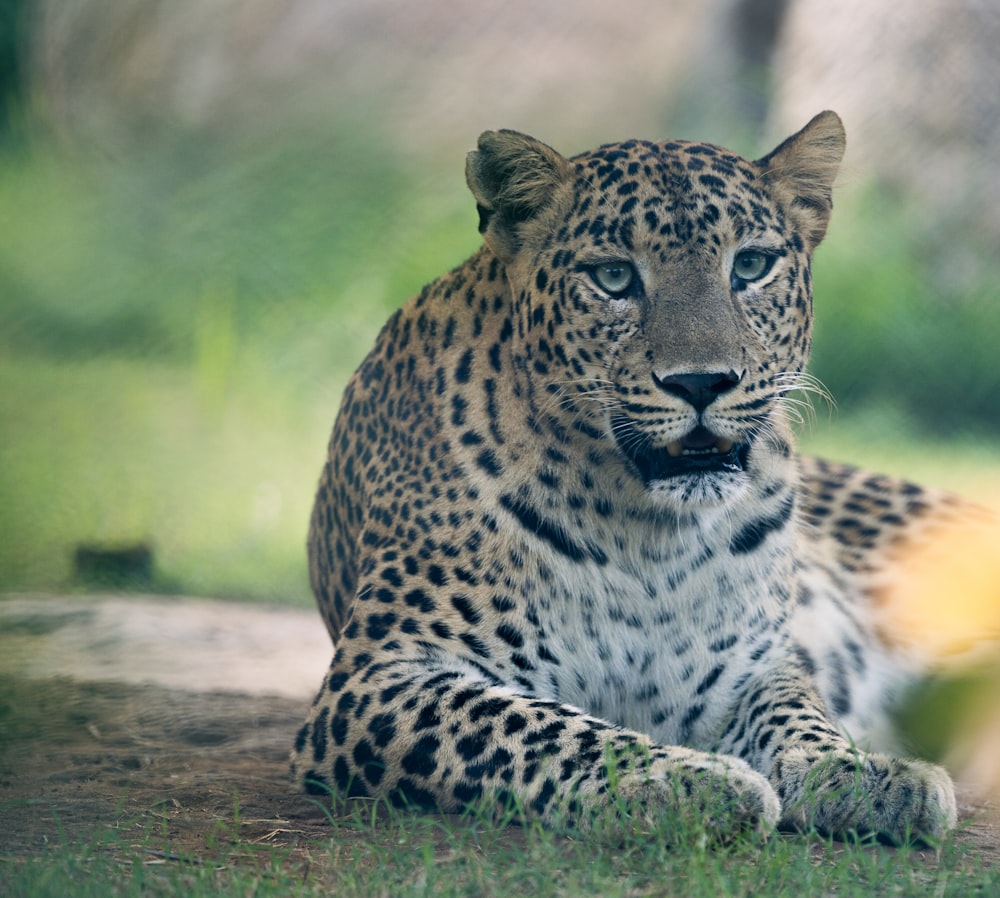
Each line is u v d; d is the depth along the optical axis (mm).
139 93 31078
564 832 6875
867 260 25250
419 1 30062
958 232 25734
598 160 8359
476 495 8117
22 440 21344
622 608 8148
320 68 30000
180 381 26250
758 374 7957
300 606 15508
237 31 30703
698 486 7805
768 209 8250
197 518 18250
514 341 8258
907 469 21203
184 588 15914
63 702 10648
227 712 10539
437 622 7980
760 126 28297
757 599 8469
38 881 5965
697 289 7891
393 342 9086
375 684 7754
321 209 27906
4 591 15406
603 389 7926
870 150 26250
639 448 7949
